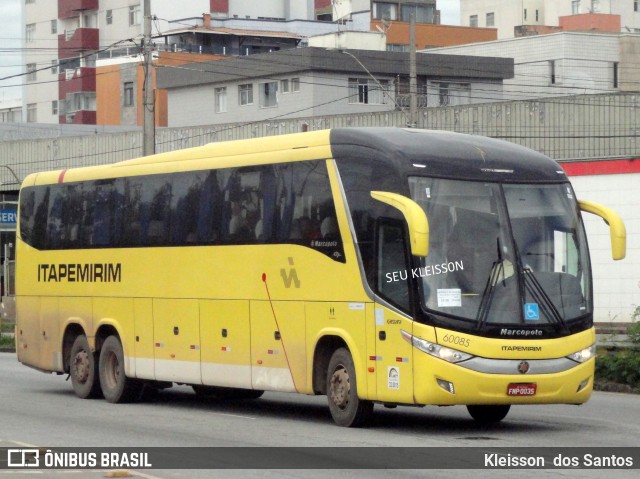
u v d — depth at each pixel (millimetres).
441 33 130250
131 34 125875
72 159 77562
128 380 26578
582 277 20484
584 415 23281
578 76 109688
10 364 40125
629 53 111125
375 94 96375
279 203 22484
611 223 20625
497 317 19547
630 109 60594
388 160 20141
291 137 22484
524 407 24938
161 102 115875
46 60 136000
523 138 63250
